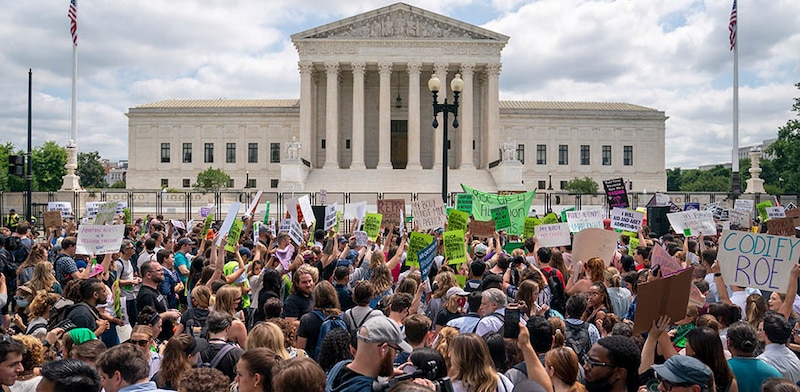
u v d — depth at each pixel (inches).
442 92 3560.5
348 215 1370.6
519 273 633.0
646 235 1085.8
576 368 314.2
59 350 423.8
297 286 524.1
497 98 3572.8
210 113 4397.1
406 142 4035.4
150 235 951.0
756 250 465.7
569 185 4072.3
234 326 426.3
